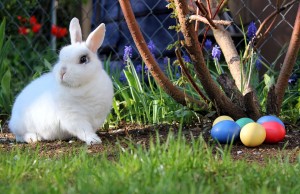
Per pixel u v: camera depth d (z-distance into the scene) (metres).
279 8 1.47
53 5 2.62
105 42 2.18
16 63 2.49
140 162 1.07
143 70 1.94
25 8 2.57
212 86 1.45
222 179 1.02
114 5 2.14
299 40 1.45
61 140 1.48
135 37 1.43
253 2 1.97
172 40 2.00
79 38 1.48
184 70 1.46
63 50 1.39
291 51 1.47
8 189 0.97
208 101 1.52
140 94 1.70
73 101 1.41
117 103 1.70
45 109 1.44
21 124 1.51
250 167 1.11
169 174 1.00
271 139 1.38
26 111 1.49
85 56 1.38
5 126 1.80
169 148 1.12
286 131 1.54
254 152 1.32
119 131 1.60
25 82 2.27
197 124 1.60
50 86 1.45
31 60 2.57
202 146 1.16
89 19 2.41
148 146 1.38
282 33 1.92
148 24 2.06
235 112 1.49
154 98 1.72
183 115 1.54
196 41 1.36
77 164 1.14
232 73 1.59
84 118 1.42
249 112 1.49
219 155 1.27
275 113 1.52
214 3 1.60
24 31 2.52
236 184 1.02
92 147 1.37
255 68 1.73
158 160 1.06
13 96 2.05
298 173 1.06
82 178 1.02
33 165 1.15
